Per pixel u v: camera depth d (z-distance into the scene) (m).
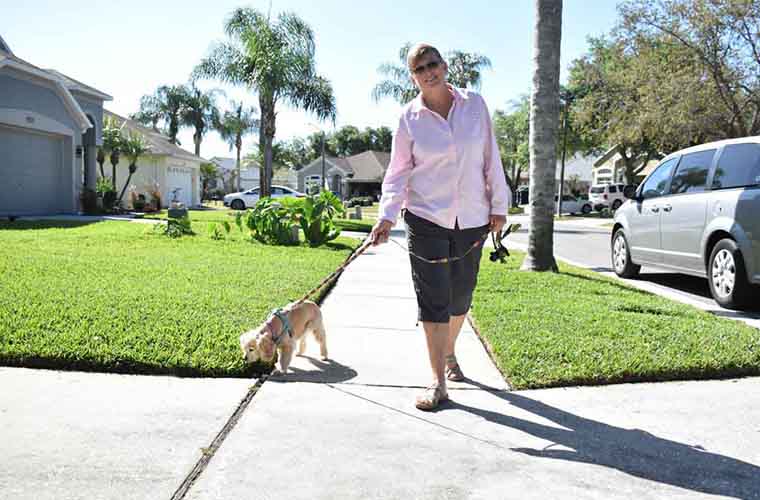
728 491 2.54
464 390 3.72
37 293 5.70
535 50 8.86
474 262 3.67
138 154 27.12
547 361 4.18
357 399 3.50
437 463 2.72
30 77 18.75
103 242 10.98
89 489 2.40
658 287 8.49
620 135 25.31
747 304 6.58
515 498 2.44
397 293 7.04
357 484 2.51
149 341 4.24
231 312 5.31
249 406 3.33
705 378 4.05
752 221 6.27
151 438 2.87
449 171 3.49
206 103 49.12
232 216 22.30
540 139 8.94
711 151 7.39
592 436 3.06
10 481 2.43
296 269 8.43
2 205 18.59
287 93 24.36
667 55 22.36
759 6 19.53
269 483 2.50
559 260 11.91
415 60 3.40
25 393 3.37
